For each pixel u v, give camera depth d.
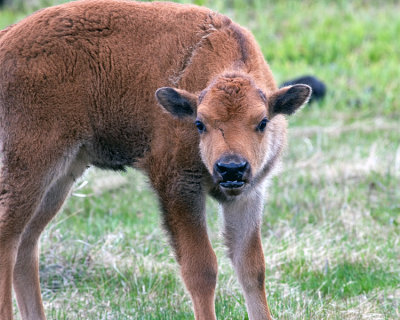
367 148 34.47
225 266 23.66
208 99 17.38
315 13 57.94
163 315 20.11
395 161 31.75
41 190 19.38
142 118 19.30
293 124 39.16
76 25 19.48
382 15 56.28
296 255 23.73
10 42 19.56
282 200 28.80
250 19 57.66
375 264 23.19
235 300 21.30
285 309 20.23
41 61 19.22
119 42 19.44
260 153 17.69
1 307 18.98
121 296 21.94
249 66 18.75
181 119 18.16
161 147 18.92
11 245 19.33
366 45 51.31
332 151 34.16
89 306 21.11
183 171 18.67
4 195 19.36
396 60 49.06
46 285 22.83
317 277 22.72
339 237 24.89
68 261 23.84
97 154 20.22
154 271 23.22
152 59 19.27
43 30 19.47
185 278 18.83
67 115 19.20
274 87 19.56
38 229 20.78
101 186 31.05
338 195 28.77
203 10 19.62
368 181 30.30
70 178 20.73
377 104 43.00
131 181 31.50
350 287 21.97
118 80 19.34
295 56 51.19
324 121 40.12
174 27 19.36
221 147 16.81
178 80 19.00
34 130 19.12
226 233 19.61
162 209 19.34
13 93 19.25
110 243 24.72
